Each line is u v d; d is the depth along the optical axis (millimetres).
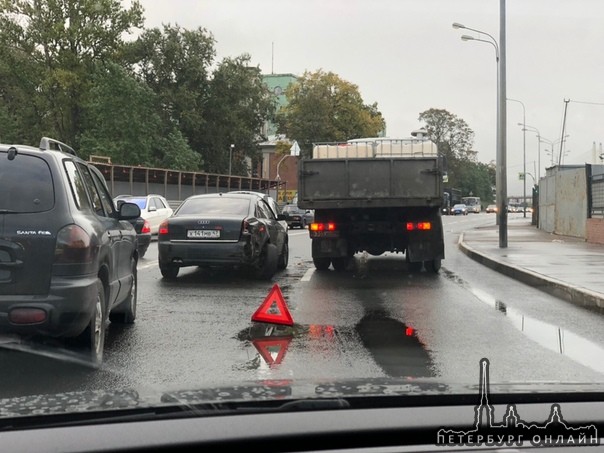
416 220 15086
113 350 6922
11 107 68562
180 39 71562
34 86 64688
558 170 31203
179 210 13352
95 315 6172
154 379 5707
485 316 9414
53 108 65438
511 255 18125
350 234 15234
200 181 51094
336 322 8828
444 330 8312
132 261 8461
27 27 63438
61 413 2615
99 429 2471
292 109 73938
